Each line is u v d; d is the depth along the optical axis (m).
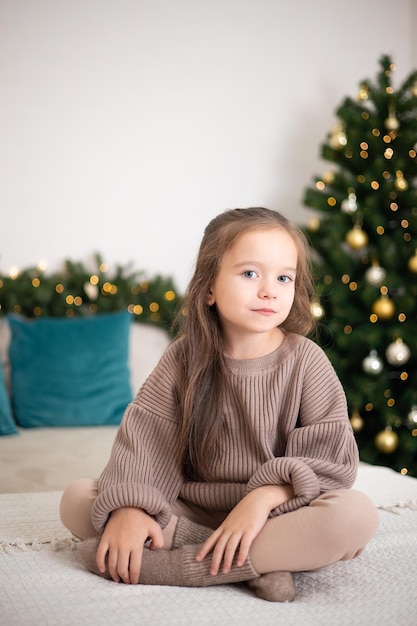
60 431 2.74
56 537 1.41
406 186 3.07
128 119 3.39
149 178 3.42
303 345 1.41
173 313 3.13
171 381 1.40
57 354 2.89
